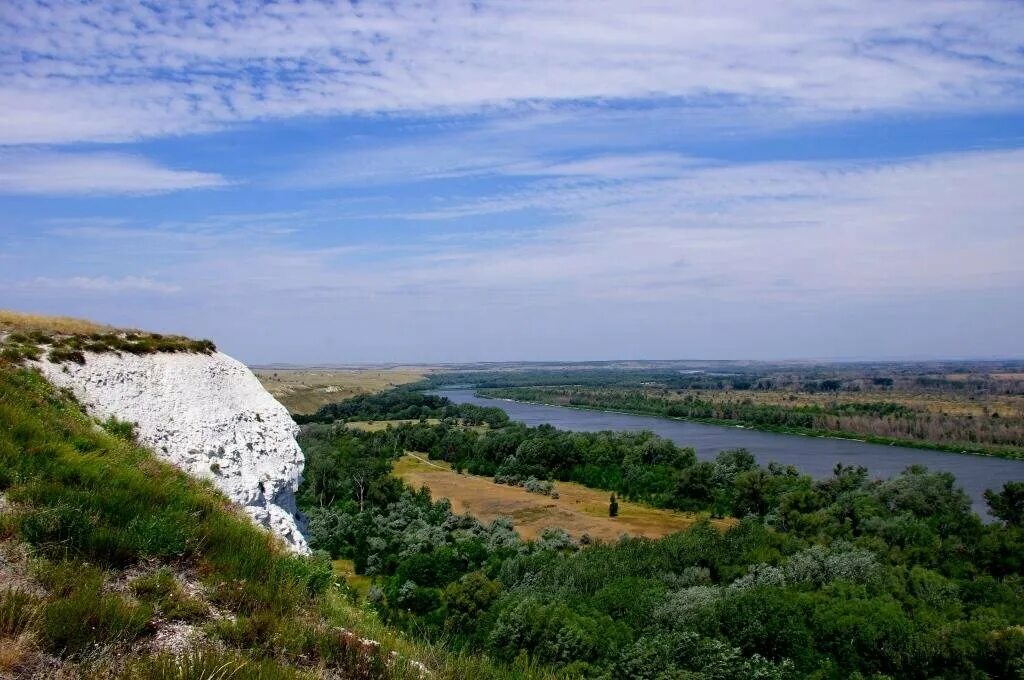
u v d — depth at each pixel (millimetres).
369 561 54656
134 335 24531
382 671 9180
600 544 58375
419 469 100000
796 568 43969
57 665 7336
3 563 8844
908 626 34031
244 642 8812
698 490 81500
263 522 22172
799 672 31672
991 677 31766
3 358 19016
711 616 34344
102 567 9484
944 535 55281
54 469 11688
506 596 40375
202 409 23312
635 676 28156
